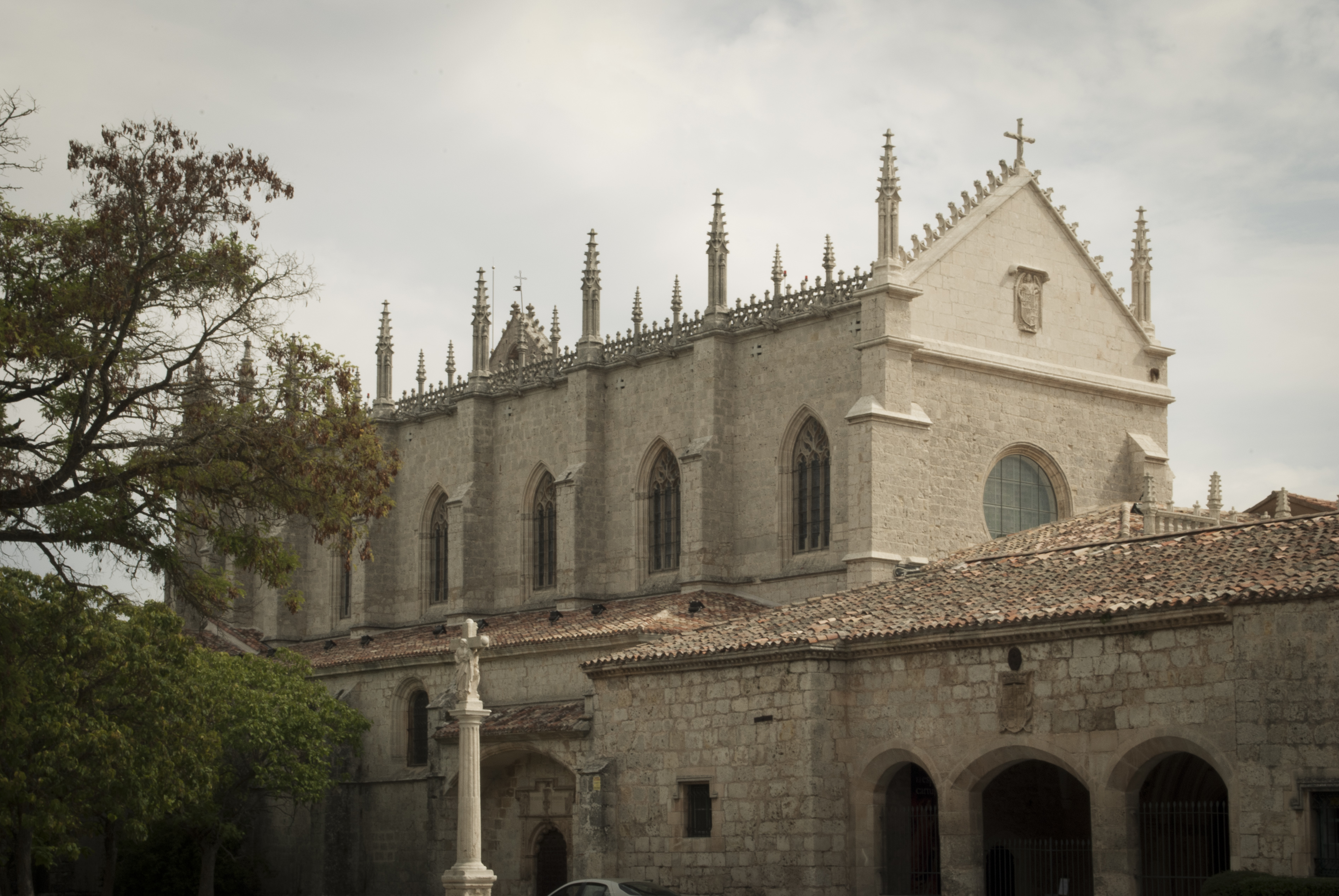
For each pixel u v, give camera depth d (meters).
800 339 64.56
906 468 59.81
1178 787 45.66
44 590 49.00
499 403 78.94
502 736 60.06
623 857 51.53
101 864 78.94
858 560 58.62
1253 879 35.41
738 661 48.44
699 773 49.41
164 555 42.66
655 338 71.00
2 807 46.66
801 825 46.03
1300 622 36.47
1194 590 39.41
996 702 42.78
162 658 51.88
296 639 88.06
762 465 65.56
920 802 48.44
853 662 46.81
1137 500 66.56
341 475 43.53
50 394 41.72
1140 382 67.94
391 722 72.06
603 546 72.31
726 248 68.00
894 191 61.00
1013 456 63.97
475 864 46.56
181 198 41.62
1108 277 67.75
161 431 41.91
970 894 42.97
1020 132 66.25
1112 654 40.41
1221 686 38.09
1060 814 50.03
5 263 40.62
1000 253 64.38
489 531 78.31
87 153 41.47
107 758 49.12
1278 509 59.84
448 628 77.00
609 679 53.03
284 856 75.38
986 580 48.31
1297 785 36.09
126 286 40.47
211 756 55.53
